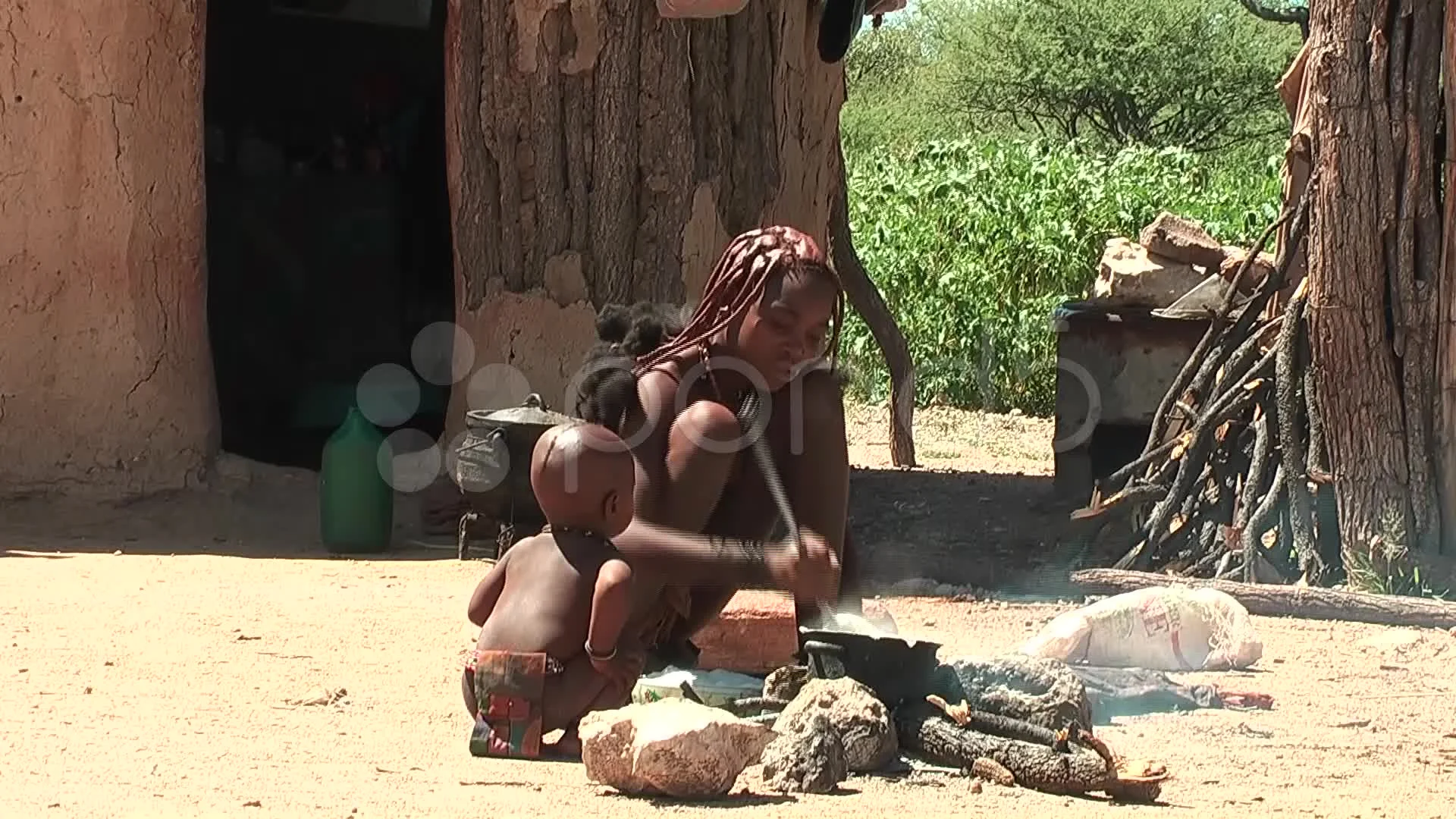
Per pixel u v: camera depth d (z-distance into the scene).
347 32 15.98
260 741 5.47
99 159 11.18
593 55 11.35
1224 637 7.34
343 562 9.93
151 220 11.37
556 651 5.32
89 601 8.20
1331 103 9.66
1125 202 22.92
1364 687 6.95
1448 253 9.55
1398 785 5.27
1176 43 41.25
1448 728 6.17
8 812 4.50
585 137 11.42
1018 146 25.44
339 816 4.53
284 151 15.95
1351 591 9.08
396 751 5.38
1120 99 41.94
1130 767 5.08
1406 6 9.64
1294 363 9.84
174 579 8.98
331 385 15.51
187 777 4.96
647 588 5.50
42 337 11.12
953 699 5.50
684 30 11.44
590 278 11.44
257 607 8.15
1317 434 9.68
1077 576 9.42
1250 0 13.13
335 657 6.97
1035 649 7.06
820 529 5.65
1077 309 12.42
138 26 11.26
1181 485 9.98
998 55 42.41
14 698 6.03
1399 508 9.44
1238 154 41.56
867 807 4.79
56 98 11.07
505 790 4.87
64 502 11.05
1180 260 12.24
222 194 15.57
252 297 15.64
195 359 11.66
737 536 5.73
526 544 5.49
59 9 11.05
